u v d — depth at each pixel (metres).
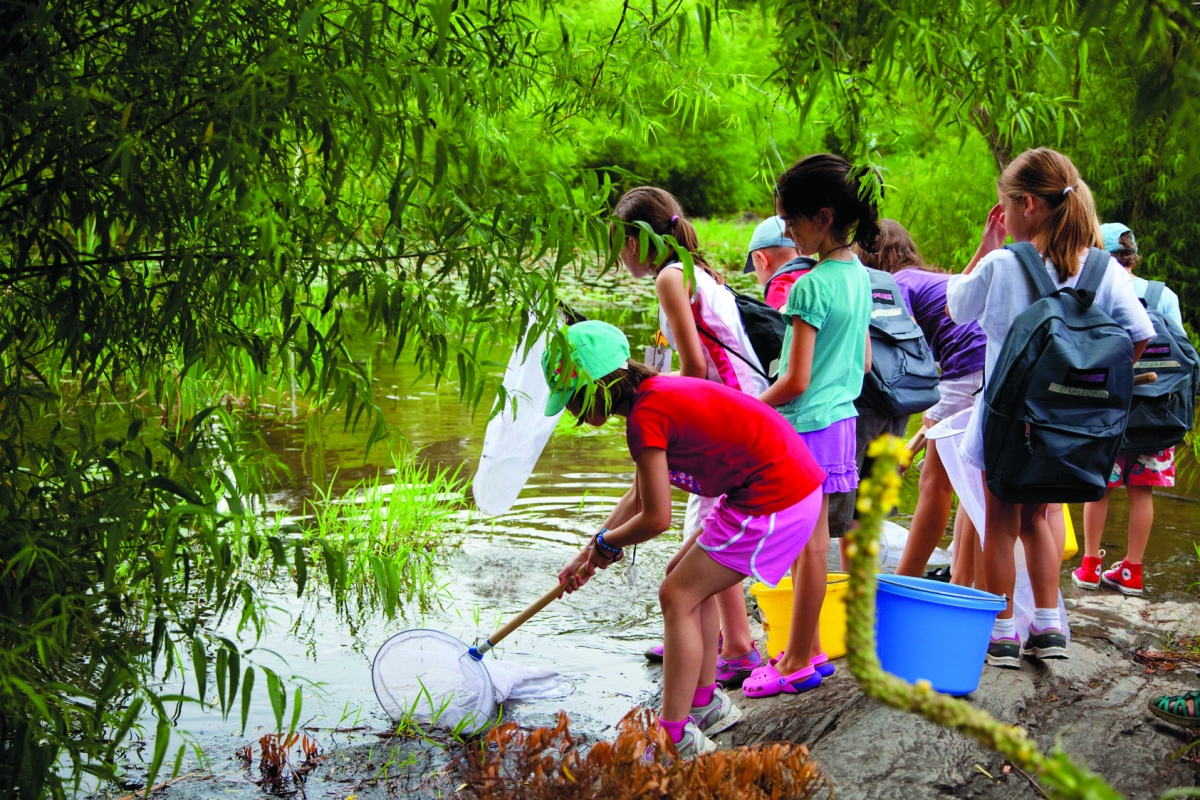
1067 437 2.96
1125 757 2.82
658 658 3.64
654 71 2.97
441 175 1.93
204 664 1.96
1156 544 4.96
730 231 21.14
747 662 3.46
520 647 3.74
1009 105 2.49
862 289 3.18
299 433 6.28
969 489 3.48
